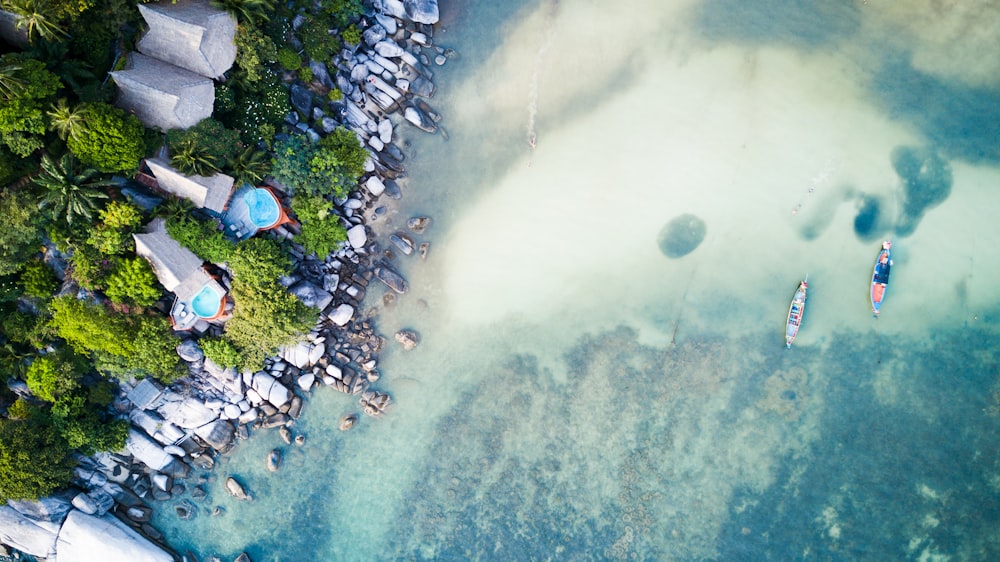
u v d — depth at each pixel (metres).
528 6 29.03
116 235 25.17
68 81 24.17
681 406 29.11
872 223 28.23
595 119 29.00
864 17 27.92
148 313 27.20
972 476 28.27
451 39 29.36
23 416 26.92
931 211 28.09
